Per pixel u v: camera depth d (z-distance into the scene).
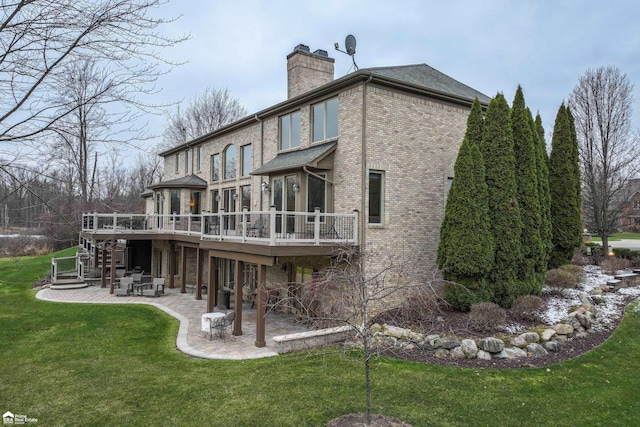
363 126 12.73
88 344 11.26
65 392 7.98
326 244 11.80
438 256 12.91
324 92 14.12
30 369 9.29
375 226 12.94
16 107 5.13
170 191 23.22
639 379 8.48
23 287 20.61
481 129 13.37
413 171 13.96
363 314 6.67
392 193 13.38
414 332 10.68
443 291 12.59
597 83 21.12
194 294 19.38
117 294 18.55
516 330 10.88
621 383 8.30
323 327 11.58
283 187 14.83
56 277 20.86
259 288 11.45
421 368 9.21
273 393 7.86
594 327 11.55
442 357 9.91
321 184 13.97
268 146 17.19
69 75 5.37
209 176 22.42
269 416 6.90
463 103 15.22
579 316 11.41
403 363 9.55
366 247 12.61
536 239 13.30
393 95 13.52
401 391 7.93
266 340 11.70
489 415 6.97
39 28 4.84
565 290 14.23
